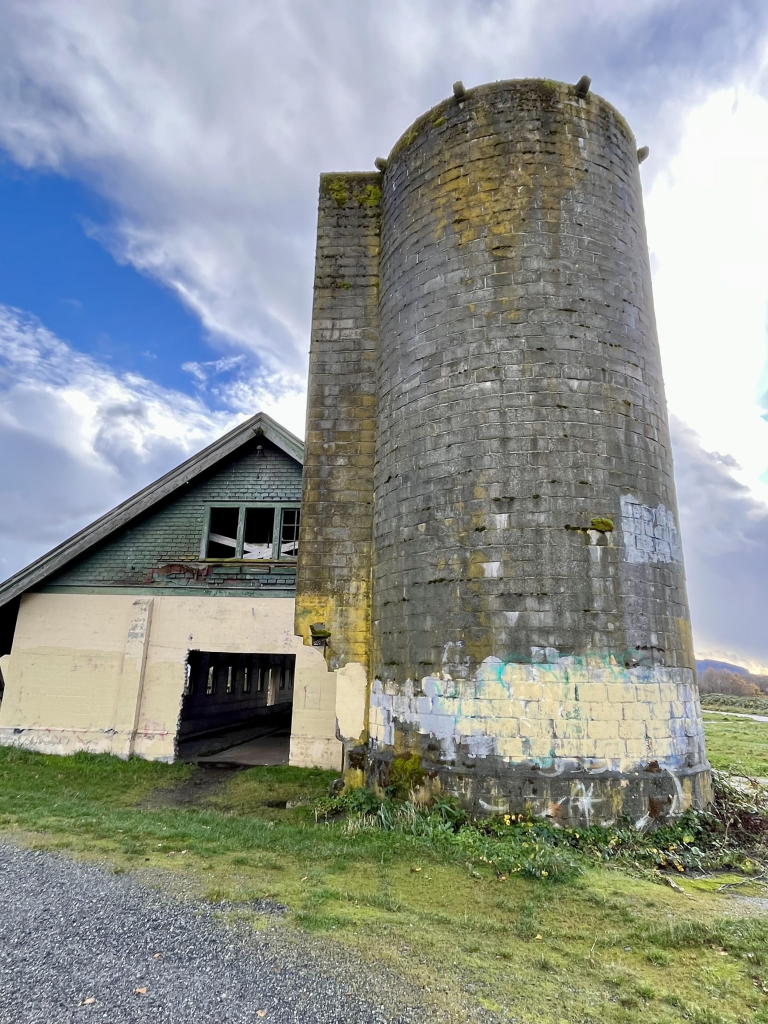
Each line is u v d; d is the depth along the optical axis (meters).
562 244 8.64
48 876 5.45
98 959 3.95
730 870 6.35
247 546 14.76
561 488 7.79
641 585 7.77
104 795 9.84
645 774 7.13
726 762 13.43
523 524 7.73
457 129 9.42
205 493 13.63
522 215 8.74
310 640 9.99
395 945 4.20
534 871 5.76
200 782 11.03
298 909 4.76
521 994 3.63
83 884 5.26
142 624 12.95
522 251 8.61
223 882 5.35
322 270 11.32
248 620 12.79
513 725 7.22
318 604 10.08
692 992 3.75
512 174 8.92
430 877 5.71
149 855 6.08
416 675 8.09
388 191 10.58
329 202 11.59
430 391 8.78
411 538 8.58
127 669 12.77
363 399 10.73
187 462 13.37
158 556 13.36
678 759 7.44
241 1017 3.34
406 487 8.83
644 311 9.09
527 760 7.09
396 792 7.93
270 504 13.38
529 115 9.12
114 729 12.55
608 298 8.64
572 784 6.95
